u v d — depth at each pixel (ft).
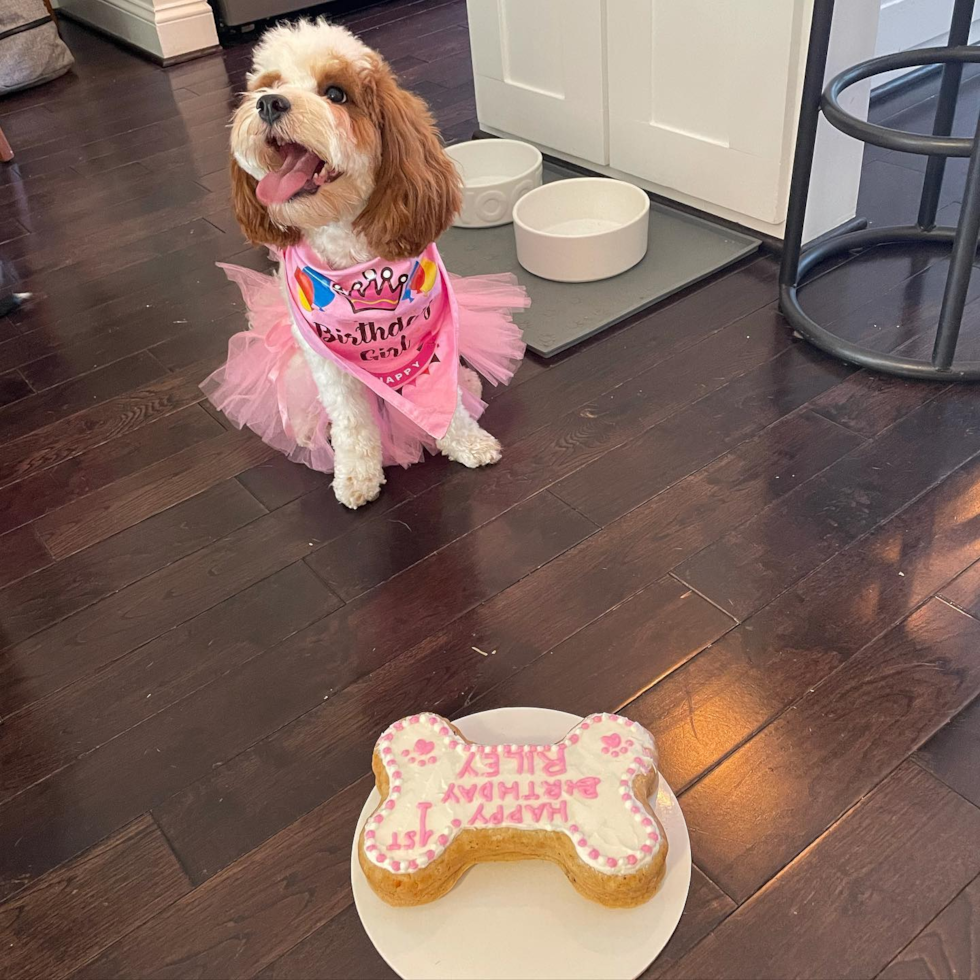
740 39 6.22
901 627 4.23
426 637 4.43
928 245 6.66
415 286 4.88
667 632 4.33
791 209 5.82
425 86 10.28
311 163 4.35
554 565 4.71
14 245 8.09
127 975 3.37
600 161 7.88
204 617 4.66
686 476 5.12
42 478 5.62
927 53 5.31
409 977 3.23
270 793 3.87
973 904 3.30
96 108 10.73
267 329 5.61
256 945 3.40
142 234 8.09
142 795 3.92
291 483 5.41
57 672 4.47
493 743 3.86
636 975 3.19
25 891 3.65
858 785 3.68
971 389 5.44
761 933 3.28
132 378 6.38
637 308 6.40
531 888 3.44
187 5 11.60
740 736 3.89
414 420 5.11
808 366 5.77
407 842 3.34
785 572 4.53
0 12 10.85
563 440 5.46
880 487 4.91
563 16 7.35
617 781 3.46
